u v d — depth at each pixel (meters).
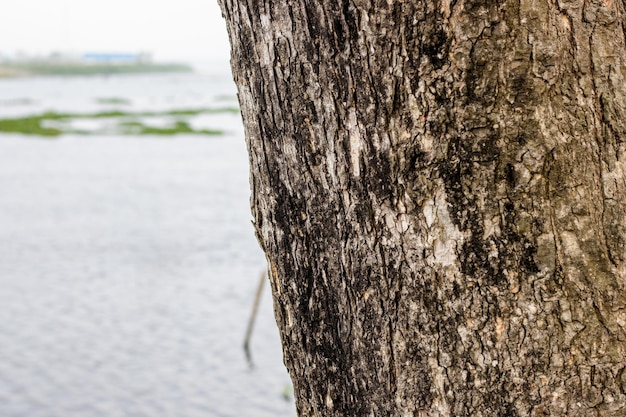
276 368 10.61
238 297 13.69
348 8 1.18
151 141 43.00
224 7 1.34
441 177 1.20
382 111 1.21
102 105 76.25
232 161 34.44
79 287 14.06
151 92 112.25
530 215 1.19
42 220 20.22
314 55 1.23
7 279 14.45
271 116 1.32
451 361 1.26
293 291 1.41
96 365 10.52
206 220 20.73
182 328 12.02
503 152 1.18
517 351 1.23
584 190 1.19
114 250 17.02
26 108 69.31
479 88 1.16
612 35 1.17
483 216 1.20
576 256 1.20
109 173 30.02
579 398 1.23
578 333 1.21
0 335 11.44
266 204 1.40
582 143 1.18
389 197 1.24
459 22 1.14
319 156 1.29
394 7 1.15
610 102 1.18
